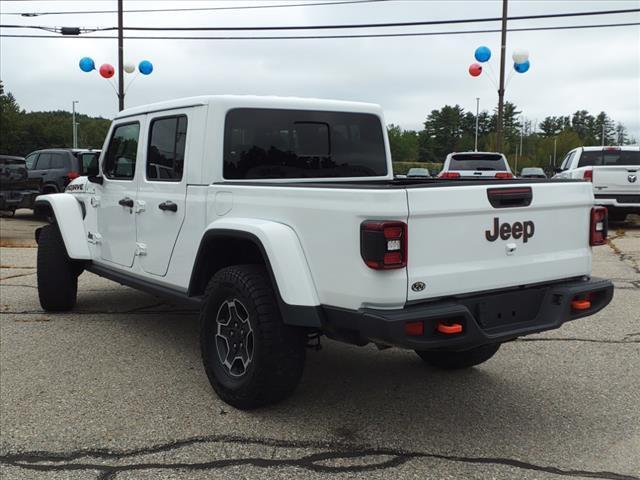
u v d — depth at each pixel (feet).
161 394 13.55
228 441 11.25
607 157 46.91
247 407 12.39
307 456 10.71
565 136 340.18
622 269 29.48
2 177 49.85
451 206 10.42
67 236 19.06
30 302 22.63
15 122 220.64
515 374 14.97
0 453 10.80
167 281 15.08
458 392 13.82
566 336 18.08
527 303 11.79
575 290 11.88
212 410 12.66
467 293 10.87
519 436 11.57
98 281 26.89
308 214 11.09
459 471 10.21
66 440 11.28
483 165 48.16
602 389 13.97
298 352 11.91
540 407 12.95
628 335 18.16
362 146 16.46
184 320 20.02
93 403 13.01
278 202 11.72
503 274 11.27
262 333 11.66
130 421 12.10
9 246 38.32
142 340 17.72
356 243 10.24
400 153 316.40
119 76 69.31
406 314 10.00
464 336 10.50
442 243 10.46
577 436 11.57
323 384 14.29
